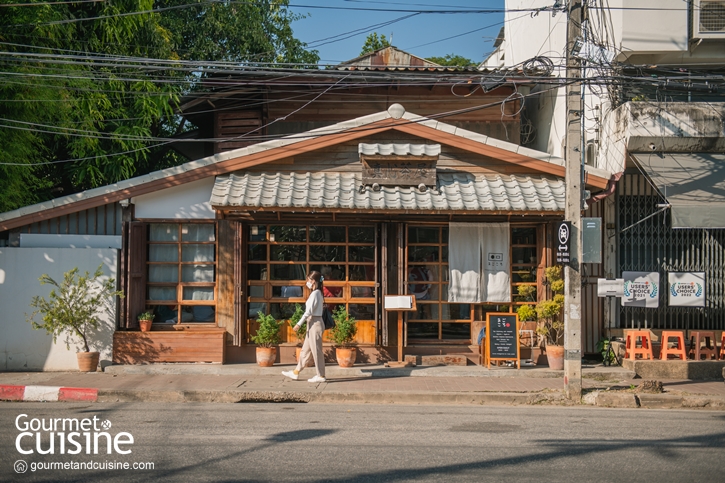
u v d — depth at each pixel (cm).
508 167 1349
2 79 1267
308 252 1377
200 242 1359
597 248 1056
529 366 1327
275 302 1369
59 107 1468
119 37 1622
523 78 1257
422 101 1759
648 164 1380
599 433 813
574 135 1066
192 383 1159
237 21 2223
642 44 1426
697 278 1401
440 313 1385
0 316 1298
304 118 1753
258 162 1312
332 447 721
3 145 1335
